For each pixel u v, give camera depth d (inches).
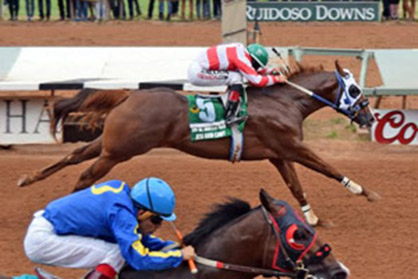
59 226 304.8
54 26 1154.0
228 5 700.0
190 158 650.2
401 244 490.3
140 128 475.5
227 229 311.9
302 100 503.8
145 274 306.7
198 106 482.0
